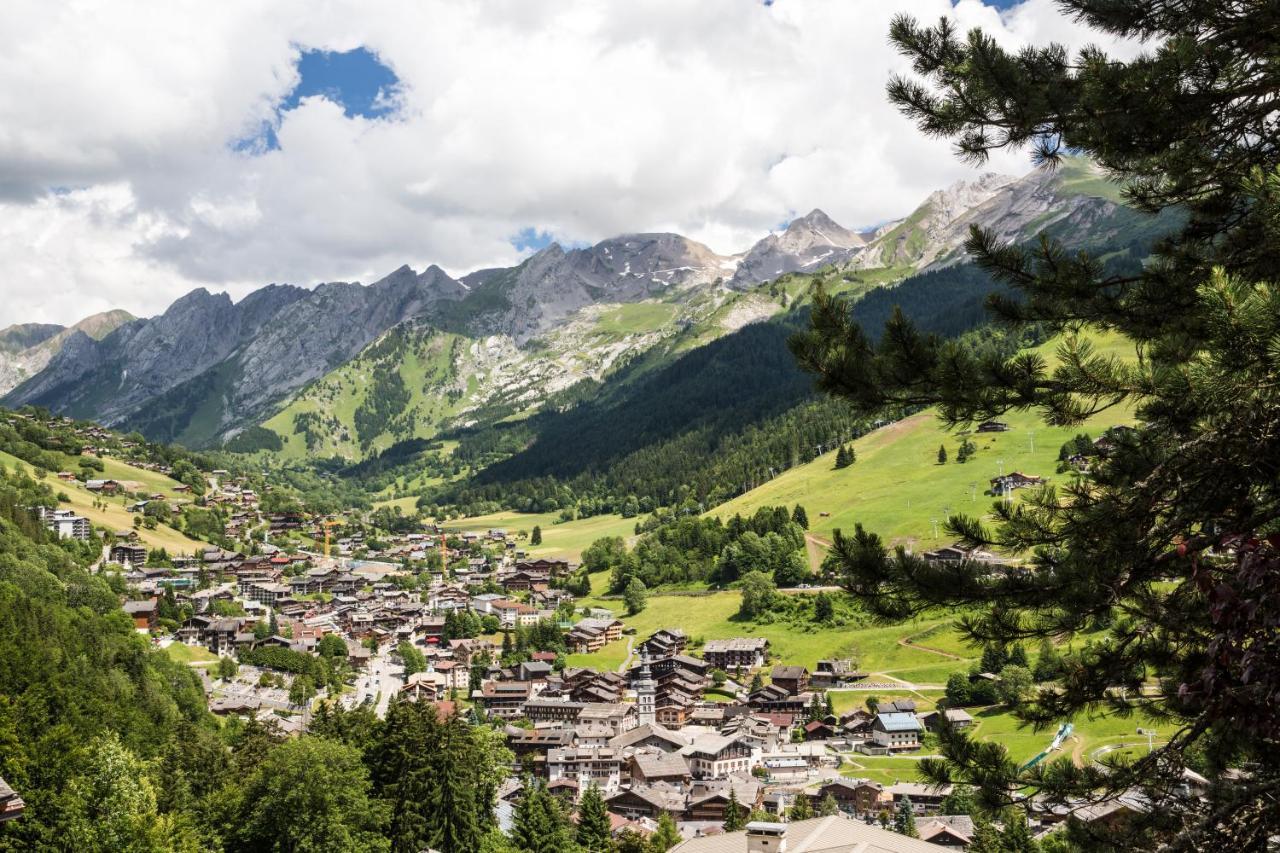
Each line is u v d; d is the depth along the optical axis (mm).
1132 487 18016
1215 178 20781
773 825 61750
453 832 92375
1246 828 16172
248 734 111188
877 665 197000
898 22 23016
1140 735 123375
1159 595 19297
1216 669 12469
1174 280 20797
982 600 20297
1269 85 19641
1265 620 11859
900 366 21078
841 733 167250
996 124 22297
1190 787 18062
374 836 87750
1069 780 20547
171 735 114812
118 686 123312
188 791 92750
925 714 165125
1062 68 22031
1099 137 20719
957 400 20547
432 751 94312
